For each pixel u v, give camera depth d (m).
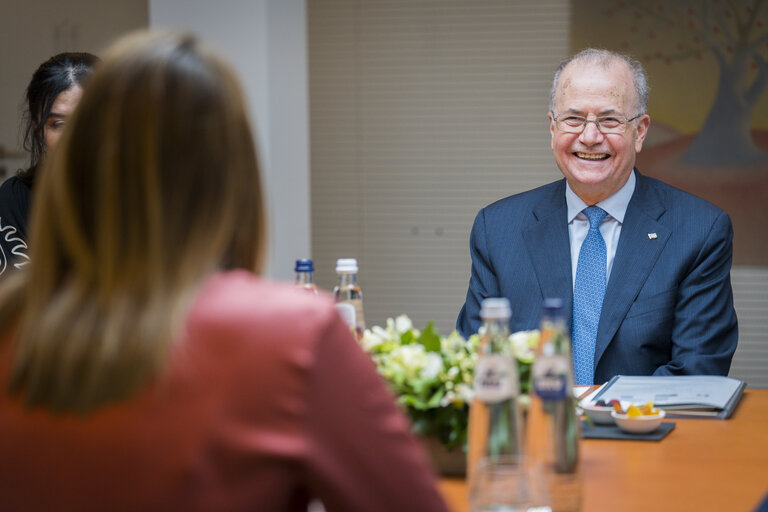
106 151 0.84
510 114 5.35
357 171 5.50
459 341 1.50
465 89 5.38
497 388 1.21
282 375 0.81
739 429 1.74
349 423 0.85
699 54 5.14
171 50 0.87
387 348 1.53
